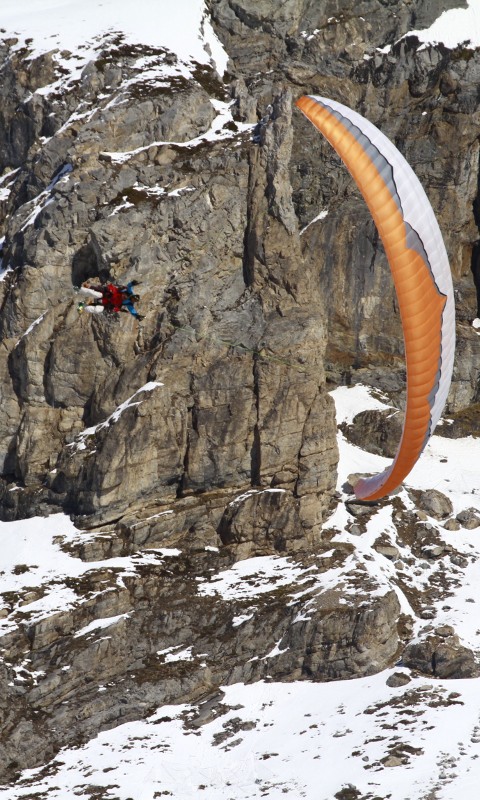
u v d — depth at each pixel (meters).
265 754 154.75
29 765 156.12
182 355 193.38
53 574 179.25
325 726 157.62
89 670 166.88
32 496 191.88
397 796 142.00
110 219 192.62
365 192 115.12
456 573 188.00
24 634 168.88
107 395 193.00
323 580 179.12
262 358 194.12
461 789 141.50
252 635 171.88
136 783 151.12
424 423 116.62
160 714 163.62
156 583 178.50
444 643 167.25
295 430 192.00
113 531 186.50
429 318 115.19
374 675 166.62
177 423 190.62
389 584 177.38
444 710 156.62
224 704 164.50
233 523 186.88
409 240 114.44
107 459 186.25
